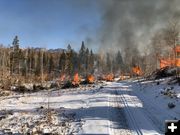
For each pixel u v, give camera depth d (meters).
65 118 28.89
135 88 61.00
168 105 30.92
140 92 51.31
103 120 25.62
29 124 26.08
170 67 67.19
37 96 58.62
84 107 35.75
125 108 32.25
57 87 86.00
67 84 85.06
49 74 134.75
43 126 24.77
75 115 30.45
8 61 119.12
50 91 73.12
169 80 51.84
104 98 43.16
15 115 31.98
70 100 46.06
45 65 144.38
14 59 122.00
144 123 23.64
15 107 40.12
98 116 28.03
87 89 68.38
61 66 140.75
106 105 35.19
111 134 20.02
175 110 28.95
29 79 109.38
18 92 76.12
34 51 159.88
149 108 31.98
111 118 26.42
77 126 24.16
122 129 21.62
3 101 49.50
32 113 33.16
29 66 140.25
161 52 78.75
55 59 161.50
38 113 32.97
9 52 124.75
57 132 21.95
